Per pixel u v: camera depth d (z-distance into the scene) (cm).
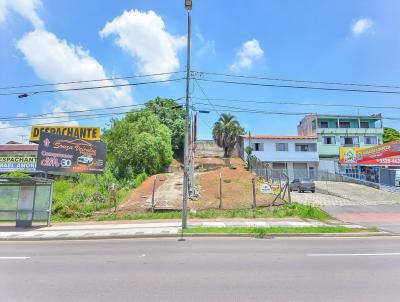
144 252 1108
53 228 1797
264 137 5259
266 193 2767
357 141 5559
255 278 750
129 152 3738
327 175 4672
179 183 3161
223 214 2039
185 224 1605
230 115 5591
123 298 618
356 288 673
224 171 3769
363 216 2095
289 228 1565
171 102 5662
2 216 1975
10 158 3828
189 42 1805
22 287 700
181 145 5362
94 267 888
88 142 3005
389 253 1052
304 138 5278
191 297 620
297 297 617
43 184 1927
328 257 988
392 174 3916
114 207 2308
